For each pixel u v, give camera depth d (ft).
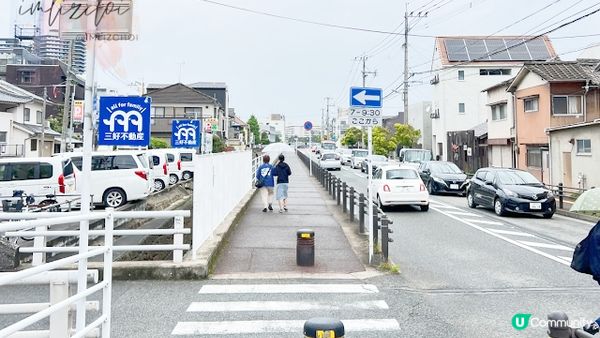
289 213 48.16
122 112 28.58
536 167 82.07
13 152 107.24
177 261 25.25
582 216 48.73
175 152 89.97
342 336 10.03
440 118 141.79
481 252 32.04
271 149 79.87
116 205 54.85
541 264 28.55
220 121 182.29
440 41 146.61
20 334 11.92
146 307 19.80
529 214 52.42
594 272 11.34
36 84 170.71
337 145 227.61
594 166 63.21
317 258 29.04
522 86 86.33
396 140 142.72
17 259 25.41
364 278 24.97
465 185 70.18
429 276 25.61
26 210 35.99
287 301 20.89
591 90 76.84
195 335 16.80
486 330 17.40
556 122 77.51
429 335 16.89
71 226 38.91
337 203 55.06
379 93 29.37
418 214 50.85
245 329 17.46
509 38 145.59
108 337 13.35
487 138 106.73
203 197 29.07
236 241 33.78
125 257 34.35
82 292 11.69
